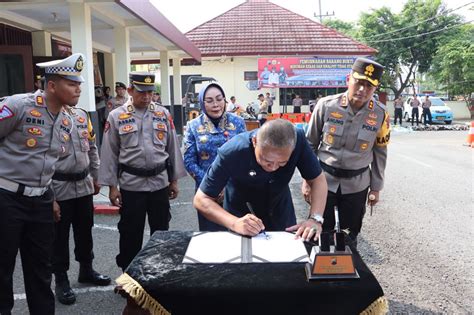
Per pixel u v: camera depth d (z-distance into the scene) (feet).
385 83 107.65
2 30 27.99
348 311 5.69
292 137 6.66
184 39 41.81
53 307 9.41
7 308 8.94
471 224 17.49
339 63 58.80
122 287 5.88
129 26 28.32
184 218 18.74
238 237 7.36
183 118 50.85
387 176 27.35
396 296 11.50
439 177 26.99
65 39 35.70
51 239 9.36
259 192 8.01
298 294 5.65
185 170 12.22
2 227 8.58
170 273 6.04
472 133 43.06
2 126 8.50
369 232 16.61
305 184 10.90
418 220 18.08
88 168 11.85
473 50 90.68
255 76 69.56
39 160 8.89
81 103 21.71
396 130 62.64
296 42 72.23
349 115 10.98
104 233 16.74
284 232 7.62
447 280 12.45
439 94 115.75
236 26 76.48
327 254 5.89
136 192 11.35
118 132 11.28
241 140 7.66
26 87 25.93
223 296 5.65
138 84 11.17
